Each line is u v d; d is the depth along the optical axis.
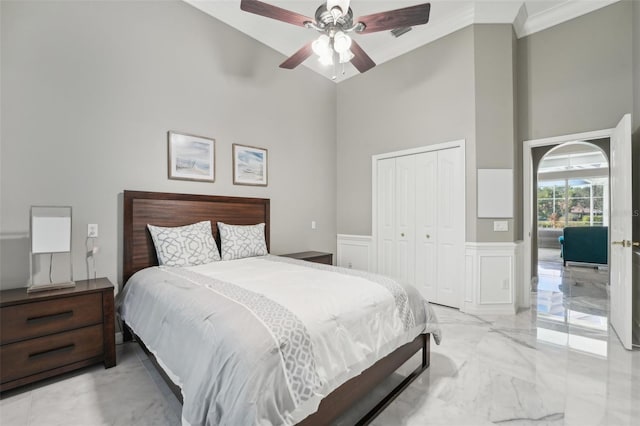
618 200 2.62
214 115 3.20
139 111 2.66
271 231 3.78
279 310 1.34
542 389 1.82
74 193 2.32
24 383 1.77
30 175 2.14
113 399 1.73
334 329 1.39
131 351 2.35
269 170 3.75
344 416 1.58
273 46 3.77
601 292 4.04
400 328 1.78
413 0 3.02
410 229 3.85
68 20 2.30
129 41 2.60
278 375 1.10
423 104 3.69
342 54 2.38
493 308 3.24
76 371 2.04
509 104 3.23
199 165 3.06
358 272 2.24
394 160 4.02
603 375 1.97
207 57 3.14
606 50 2.93
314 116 4.36
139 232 2.59
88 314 2.02
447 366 2.11
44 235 2.04
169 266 2.48
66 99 2.29
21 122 2.11
